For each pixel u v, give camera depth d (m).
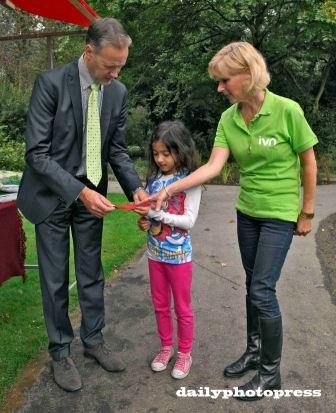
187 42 10.42
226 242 4.86
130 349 2.63
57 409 2.11
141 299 3.30
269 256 2.06
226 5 8.80
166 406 2.14
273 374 2.17
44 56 13.14
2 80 13.38
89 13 3.73
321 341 2.72
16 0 3.68
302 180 2.07
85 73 2.03
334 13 7.78
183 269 2.27
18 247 2.92
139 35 9.77
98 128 2.13
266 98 1.97
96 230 2.32
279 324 2.11
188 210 2.21
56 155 2.11
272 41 9.69
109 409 2.11
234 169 9.99
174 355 2.55
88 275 2.36
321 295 3.42
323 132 10.47
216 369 2.42
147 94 13.21
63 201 2.13
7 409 2.10
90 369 2.43
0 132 10.89
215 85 10.94
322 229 5.40
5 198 2.85
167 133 2.17
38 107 2.02
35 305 3.22
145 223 2.27
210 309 3.14
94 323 2.43
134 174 2.35
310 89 11.55
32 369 2.41
